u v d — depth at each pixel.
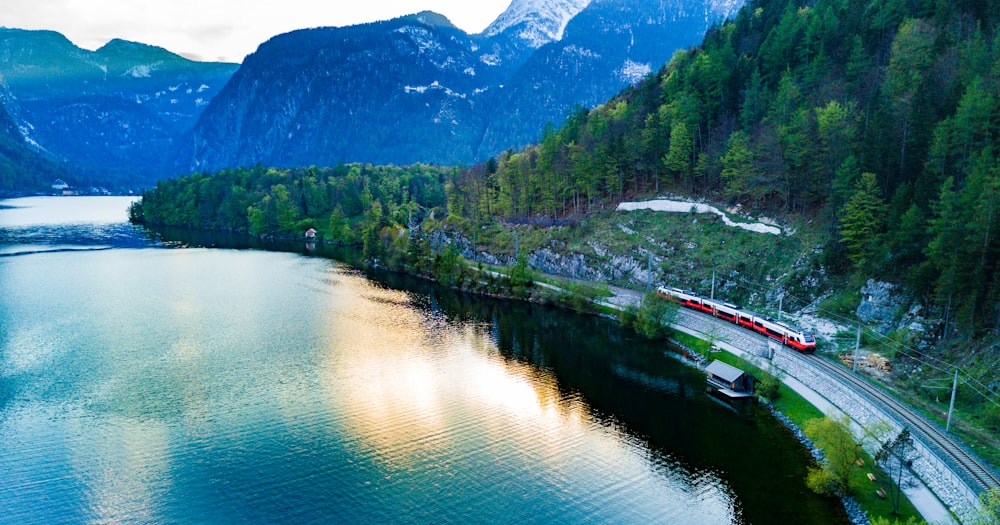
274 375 124.00
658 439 96.62
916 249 118.12
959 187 120.19
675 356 134.50
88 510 78.62
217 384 118.69
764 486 82.69
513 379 122.81
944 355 102.94
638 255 178.12
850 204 128.62
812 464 87.69
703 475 86.00
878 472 80.50
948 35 156.00
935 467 75.69
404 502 80.50
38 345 140.88
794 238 150.12
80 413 105.50
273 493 82.50
